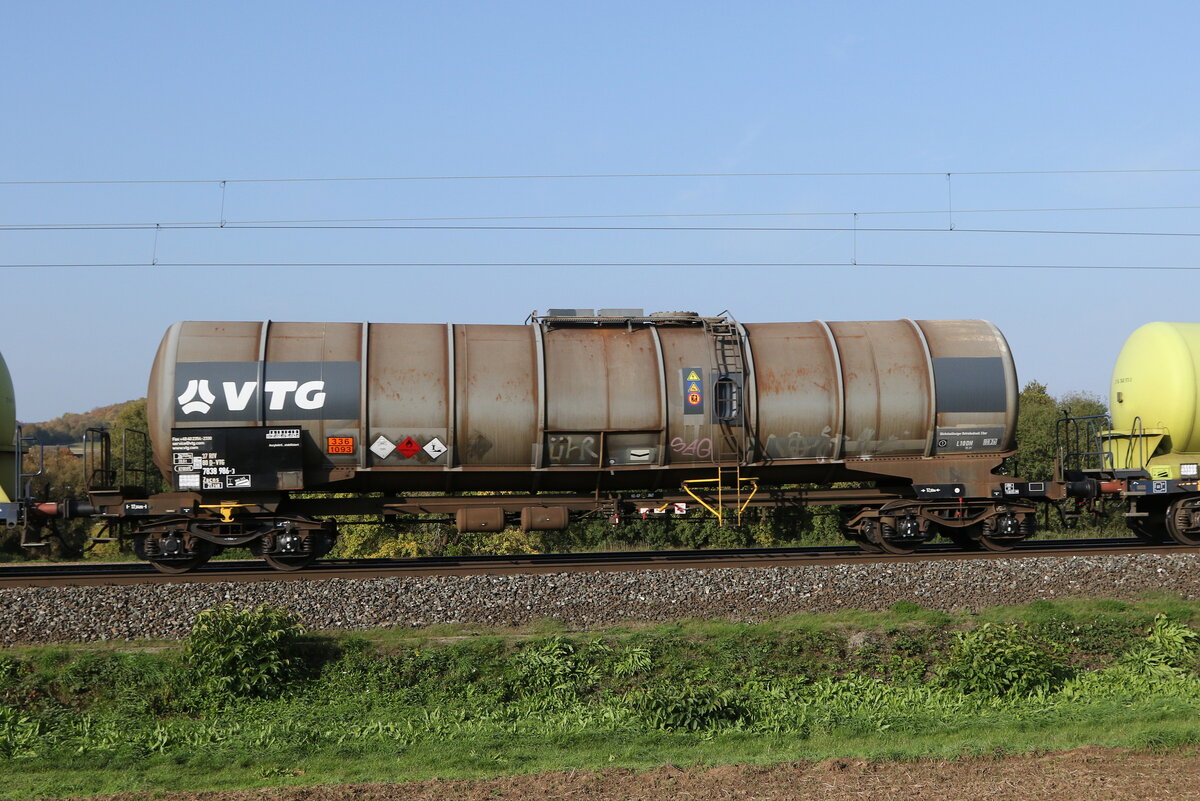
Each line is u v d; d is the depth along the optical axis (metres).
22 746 12.30
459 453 19.20
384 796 9.91
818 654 15.37
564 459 19.55
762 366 20.00
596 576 17.25
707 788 9.99
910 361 20.28
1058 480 20.97
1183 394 21.09
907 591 17.41
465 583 16.86
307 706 13.79
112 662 14.30
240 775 11.29
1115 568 18.33
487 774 10.85
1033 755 11.04
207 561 20.30
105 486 19.70
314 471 18.95
